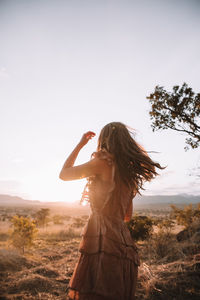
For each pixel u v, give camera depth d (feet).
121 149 4.48
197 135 42.37
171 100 43.06
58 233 61.82
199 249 17.44
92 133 4.99
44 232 68.59
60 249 32.37
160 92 44.09
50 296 11.93
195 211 50.60
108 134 4.71
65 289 13.12
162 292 10.90
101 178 4.42
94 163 4.30
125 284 3.88
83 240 4.17
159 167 4.65
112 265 3.83
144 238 36.14
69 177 4.22
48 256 25.96
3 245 36.81
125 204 4.52
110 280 3.73
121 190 4.41
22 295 11.91
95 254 3.90
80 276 3.85
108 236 4.02
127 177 4.40
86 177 4.35
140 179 4.59
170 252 19.60
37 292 12.46
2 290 12.71
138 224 36.91
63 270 17.97
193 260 14.30
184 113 42.91
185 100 42.63
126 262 4.03
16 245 31.89
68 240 49.06
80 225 104.99
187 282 11.53
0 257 19.10
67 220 176.14
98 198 4.35
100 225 4.17
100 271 3.75
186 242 21.16
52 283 13.99
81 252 4.05
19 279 14.56
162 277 12.59
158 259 18.98
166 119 43.68
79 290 3.71
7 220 162.91
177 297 10.42
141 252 22.63
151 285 11.57
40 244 41.55
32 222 35.12
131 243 4.32
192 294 10.49
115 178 4.37
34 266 19.56
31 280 13.89
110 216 4.31
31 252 29.84
